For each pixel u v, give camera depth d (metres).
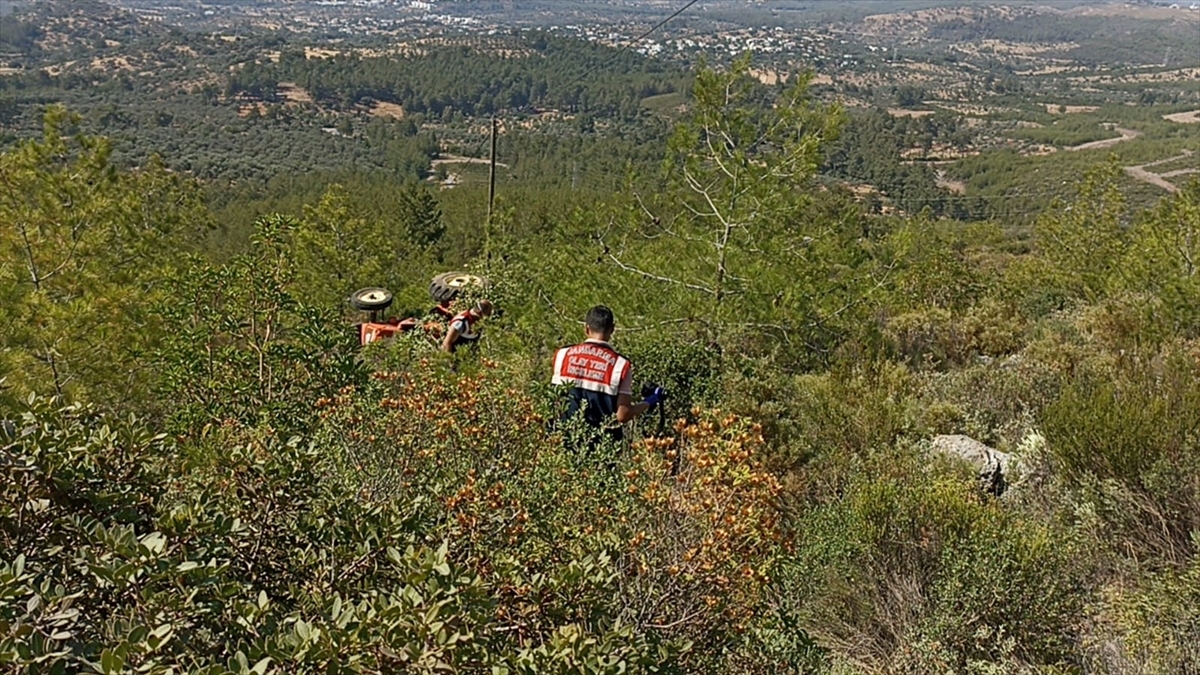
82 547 1.99
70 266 8.57
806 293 7.96
